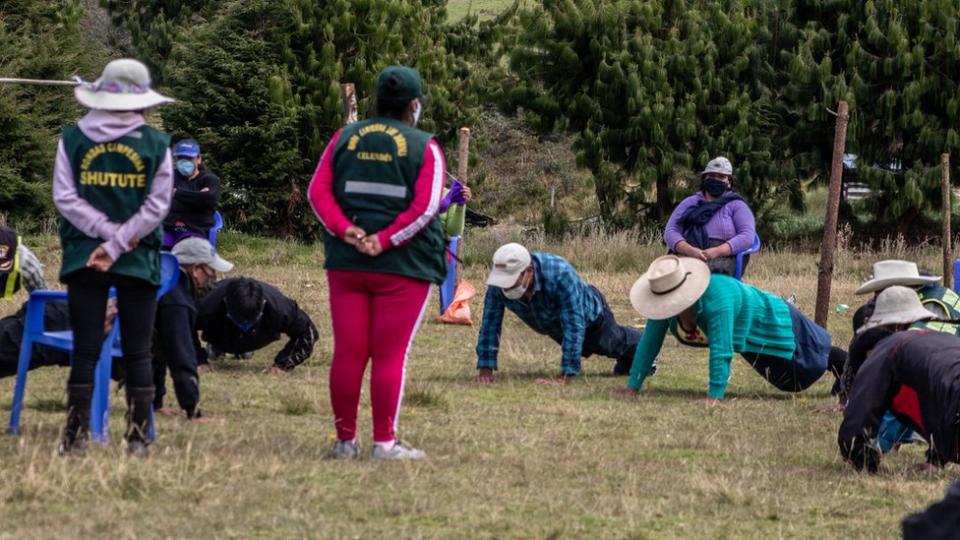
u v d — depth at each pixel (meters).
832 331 18.20
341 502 7.44
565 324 13.04
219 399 11.32
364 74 29.56
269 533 6.74
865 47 32.12
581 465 8.87
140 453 8.32
